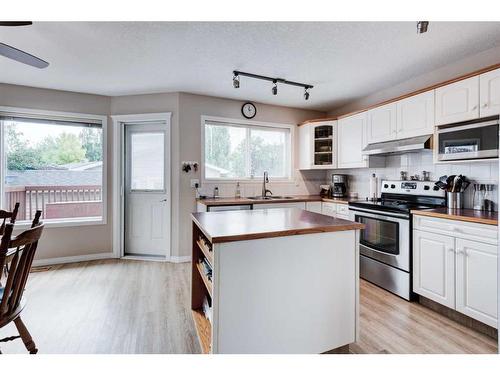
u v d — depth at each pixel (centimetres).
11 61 260
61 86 329
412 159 307
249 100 396
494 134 199
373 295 254
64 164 357
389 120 299
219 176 390
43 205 349
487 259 182
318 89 345
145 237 381
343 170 419
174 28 205
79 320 204
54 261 341
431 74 288
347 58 256
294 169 434
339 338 159
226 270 130
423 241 228
